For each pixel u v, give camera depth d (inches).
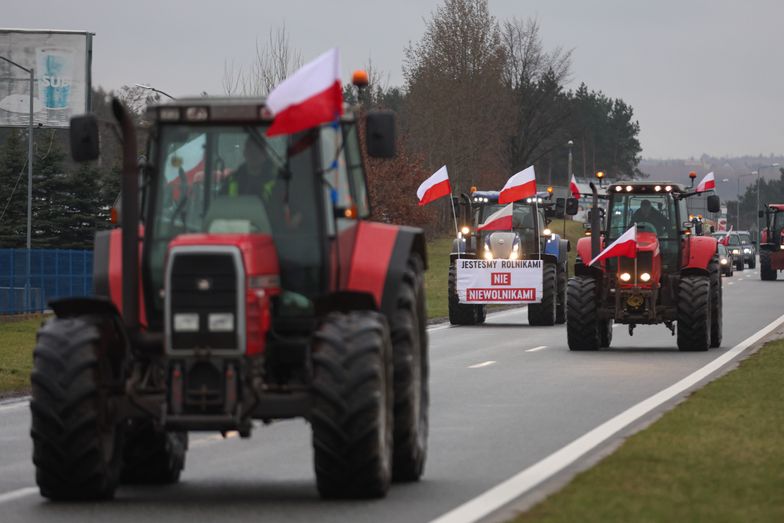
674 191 3467.0
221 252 1243.2
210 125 1357.0
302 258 1338.6
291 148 1352.1
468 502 1248.8
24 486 1393.9
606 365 2967.5
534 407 2130.9
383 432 1258.0
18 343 3917.3
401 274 1373.0
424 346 1499.8
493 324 4825.3
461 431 1825.8
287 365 1316.4
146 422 1359.5
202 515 1192.2
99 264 1357.0
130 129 1301.7
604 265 3447.3
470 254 4805.6
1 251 5989.2
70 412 1239.5
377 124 1354.6
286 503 1259.8
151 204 1344.7
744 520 1097.4
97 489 1263.5
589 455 1578.5
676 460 1459.2
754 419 1852.9
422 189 4958.2
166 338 1242.0
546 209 5009.8
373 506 1232.8
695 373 2736.2
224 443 1761.8
